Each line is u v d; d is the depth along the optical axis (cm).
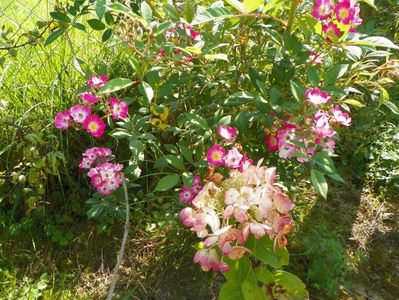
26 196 70
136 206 70
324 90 58
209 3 79
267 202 49
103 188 62
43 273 66
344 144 81
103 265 67
